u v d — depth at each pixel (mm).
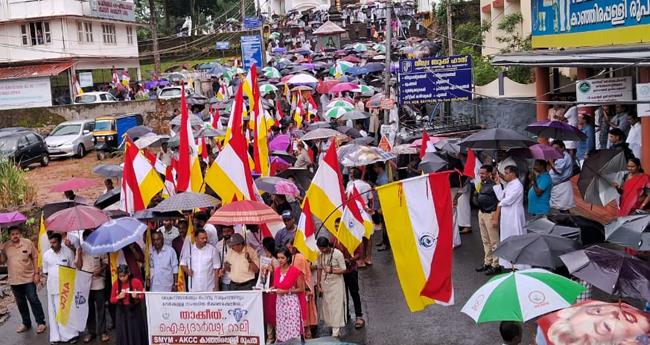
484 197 13633
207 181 12656
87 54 48219
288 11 83062
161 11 82438
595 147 19375
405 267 9938
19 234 12961
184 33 72062
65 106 38312
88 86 47000
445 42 40188
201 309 10781
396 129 21328
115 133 33156
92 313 12383
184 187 14094
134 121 34562
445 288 9961
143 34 74250
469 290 13070
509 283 7980
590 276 7832
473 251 15398
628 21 15258
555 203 15180
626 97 14359
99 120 33469
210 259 11594
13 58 46719
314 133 19109
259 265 11406
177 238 12477
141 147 20375
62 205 13586
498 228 13469
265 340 11109
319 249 11336
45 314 13984
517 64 17438
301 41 60375
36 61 46156
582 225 10672
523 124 25484
